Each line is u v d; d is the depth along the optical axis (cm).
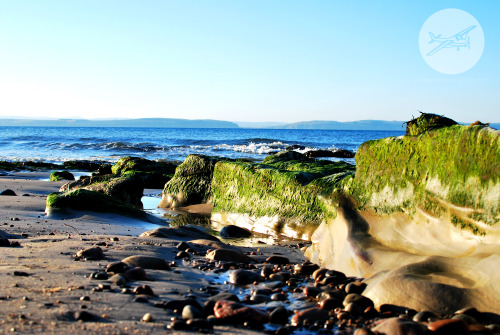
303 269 574
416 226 557
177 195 1479
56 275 457
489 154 474
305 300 446
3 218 957
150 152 4534
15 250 592
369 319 385
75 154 4362
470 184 494
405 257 507
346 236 617
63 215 1056
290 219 991
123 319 335
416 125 627
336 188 712
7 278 431
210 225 1160
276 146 4975
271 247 842
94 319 329
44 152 4616
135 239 760
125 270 493
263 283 510
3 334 283
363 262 545
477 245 466
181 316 354
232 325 353
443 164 538
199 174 1472
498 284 388
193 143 6166
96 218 1052
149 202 1627
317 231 742
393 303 410
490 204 465
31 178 2427
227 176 1238
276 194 1053
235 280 509
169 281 492
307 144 6141
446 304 390
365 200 650
